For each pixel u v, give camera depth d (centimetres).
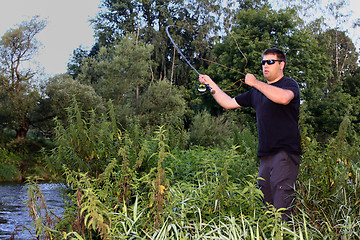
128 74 2984
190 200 282
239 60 2577
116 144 371
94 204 221
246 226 254
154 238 234
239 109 2422
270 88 311
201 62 3928
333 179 322
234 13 3847
